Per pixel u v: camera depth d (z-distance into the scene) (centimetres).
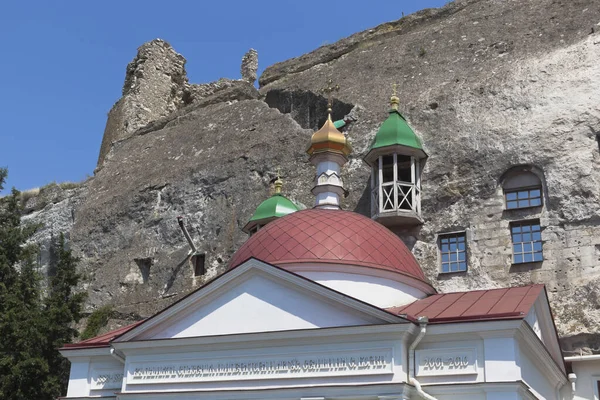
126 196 4144
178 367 2136
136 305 3747
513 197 2931
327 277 2223
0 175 3634
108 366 2347
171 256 3784
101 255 4044
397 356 1911
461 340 1919
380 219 3003
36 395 2905
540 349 2089
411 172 3083
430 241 3011
